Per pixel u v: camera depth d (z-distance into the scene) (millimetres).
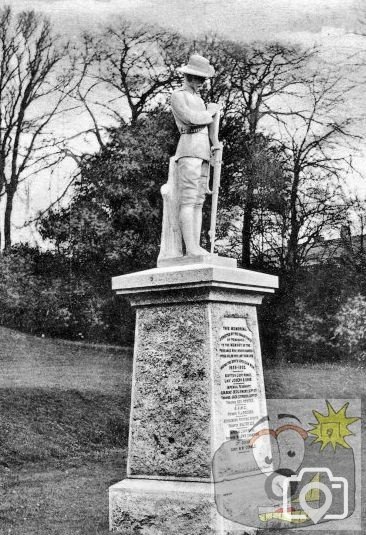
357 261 17422
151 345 6543
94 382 15250
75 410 13852
